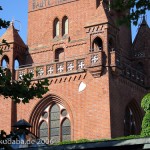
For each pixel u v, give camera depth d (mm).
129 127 47281
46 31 51375
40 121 46719
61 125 45469
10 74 21406
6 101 47594
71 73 45062
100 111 42812
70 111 44844
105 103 42719
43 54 50719
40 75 46688
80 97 44344
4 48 49031
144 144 23859
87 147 25453
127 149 24969
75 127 44125
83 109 43938
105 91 42969
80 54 48438
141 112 48906
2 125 47250
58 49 50312
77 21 49625
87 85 44031
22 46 50625
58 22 51188
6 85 21094
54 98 45938
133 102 47906
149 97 39656
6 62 49531
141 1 19656
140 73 49875
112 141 24844
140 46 53219
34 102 46688
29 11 53000
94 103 43250
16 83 21422
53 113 46188
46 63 48562
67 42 49562
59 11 51094
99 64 43062
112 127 42500
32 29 52250
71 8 50375
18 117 47156
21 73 47844
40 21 52031
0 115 47562
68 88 45188
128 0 19906
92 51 43969
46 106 46594
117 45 45594
